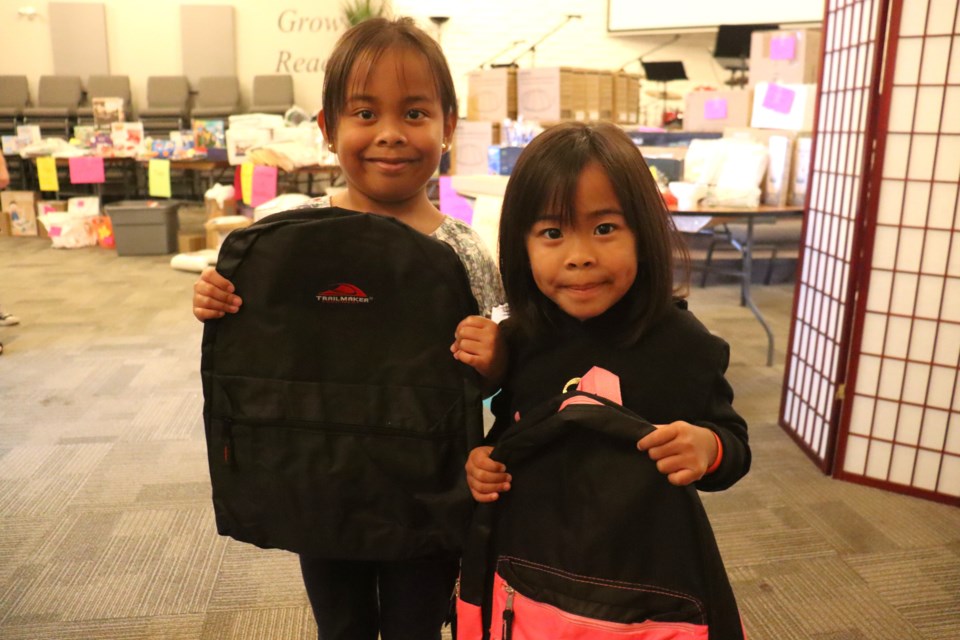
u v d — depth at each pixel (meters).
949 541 2.08
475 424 0.90
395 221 0.89
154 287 5.00
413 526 0.93
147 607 1.77
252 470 0.95
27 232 7.01
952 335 2.20
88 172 6.50
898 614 1.76
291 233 0.89
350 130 1.00
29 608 1.75
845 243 2.40
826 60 2.59
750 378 3.39
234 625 1.71
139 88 9.62
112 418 2.87
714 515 2.22
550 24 9.57
